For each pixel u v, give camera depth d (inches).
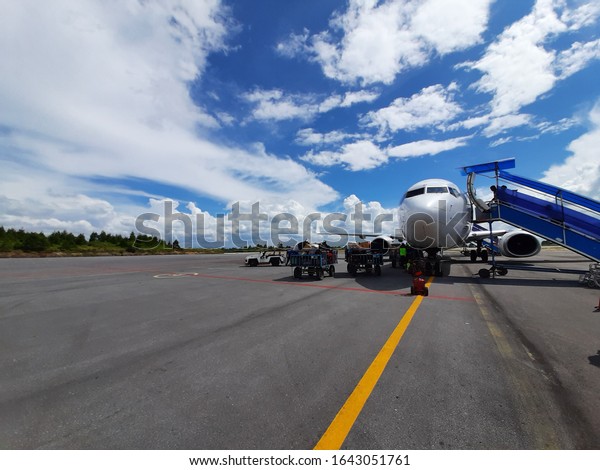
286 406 122.3
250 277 612.7
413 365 160.6
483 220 550.9
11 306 340.8
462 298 342.0
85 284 524.7
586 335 206.8
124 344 206.7
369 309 295.0
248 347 194.7
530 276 526.9
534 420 110.4
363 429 106.8
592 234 451.8
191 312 300.2
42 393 138.0
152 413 119.7
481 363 161.8
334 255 659.4
